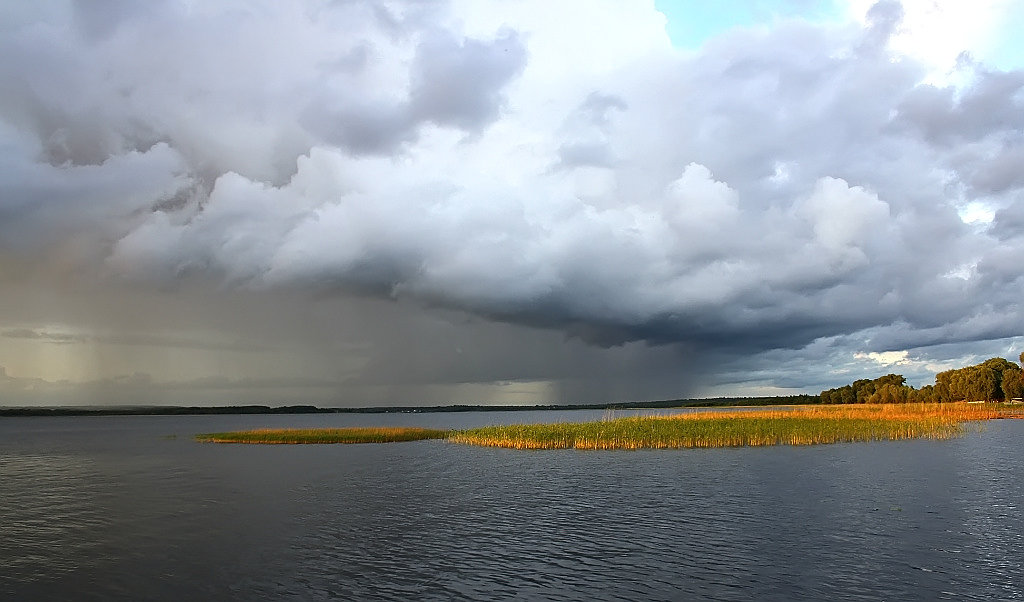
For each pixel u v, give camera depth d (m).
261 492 44.50
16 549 28.58
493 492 42.94
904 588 21.67
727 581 22.59
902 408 120.06
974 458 55.94
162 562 26.20
